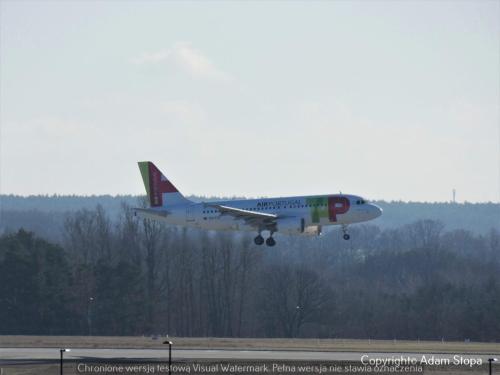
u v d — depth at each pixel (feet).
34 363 485.56
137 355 531.09
